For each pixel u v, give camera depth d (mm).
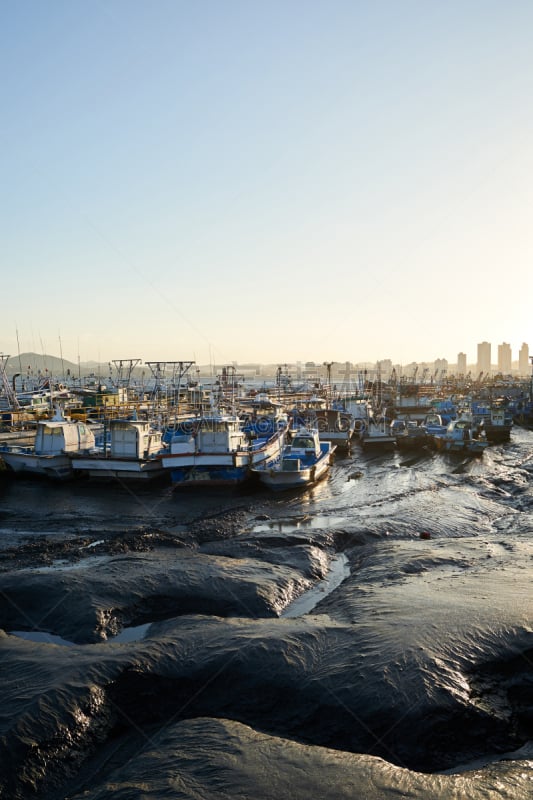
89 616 15141
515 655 12523
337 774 8852
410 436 54312
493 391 114500
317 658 12383
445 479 38656
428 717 10398
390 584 17391
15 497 31078
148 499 30766
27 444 40438
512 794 8406
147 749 10312
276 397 83188
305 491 33844
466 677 11656
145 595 16484
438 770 9688
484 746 10250
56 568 19250
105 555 20703
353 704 10828
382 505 30234
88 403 62500
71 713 10617
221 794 8391
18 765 9500
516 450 53500
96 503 29812
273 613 16109
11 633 14875
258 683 11695
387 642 12711
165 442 40375
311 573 19234
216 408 54188
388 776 8805
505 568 18547
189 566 18547
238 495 32062
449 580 17297
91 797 8492
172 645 12883
